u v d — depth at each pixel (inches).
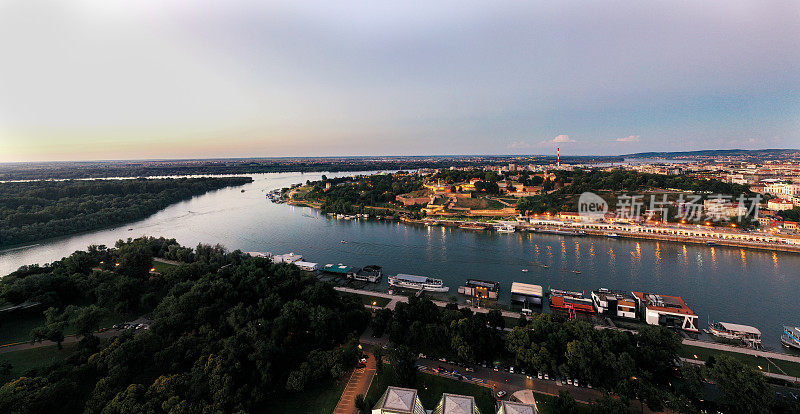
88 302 7490.2
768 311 7470.5
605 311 7475.4
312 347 5772.6
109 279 7736.2
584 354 4911.4
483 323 5836.6
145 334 5300.2
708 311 7519.7
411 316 6584.6
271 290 6855.3
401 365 4958.2
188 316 5900.6
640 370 4751.5
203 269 7839.6
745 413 4153.5
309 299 6609.3
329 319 5949.8
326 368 5054.1
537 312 7480.3
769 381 4987.7
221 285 6658.5
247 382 4820.4
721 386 4340.6
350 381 5137.8
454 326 5762.8
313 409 4623.5
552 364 5044.3
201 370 4746.6
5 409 3759.8
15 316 6668.3
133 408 3941.9
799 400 4407.0
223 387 4436.5
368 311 6958.7
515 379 5167.3
